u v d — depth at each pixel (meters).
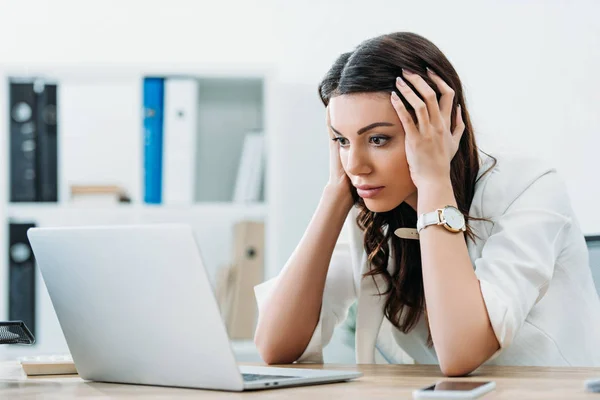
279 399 0.92
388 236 1.54
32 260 2.95
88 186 2.97
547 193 1.40
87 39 3.35
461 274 1.23
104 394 1.01
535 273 1.27
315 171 3.30
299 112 3.30
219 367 0.99
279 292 1.50
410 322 1.55
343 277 1.61
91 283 1.07
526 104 3.10
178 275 0.98
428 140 1.29
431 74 1.34
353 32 3.29
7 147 2.94
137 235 1.00
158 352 1.04
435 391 0.90
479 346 1.19
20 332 1.12
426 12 3.22
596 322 1.52
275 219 2.95
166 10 3.35
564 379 1.09
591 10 3.06
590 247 1.73
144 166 2.97
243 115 3.37
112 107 3.34
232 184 3.37
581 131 3.04
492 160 1.47
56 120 2.97
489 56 3.15
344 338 1.91
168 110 2.96
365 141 1.33
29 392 1.06
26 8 3.35
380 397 0.93
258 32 3.34
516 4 3.14
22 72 2.95
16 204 2.93
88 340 1.12
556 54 3.09
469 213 1.45
